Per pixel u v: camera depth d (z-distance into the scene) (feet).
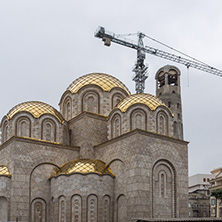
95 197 136.05
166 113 157.28
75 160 149.07
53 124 158.92
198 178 375.86
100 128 163.53
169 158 145.69
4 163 148.77
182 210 143.64
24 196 138.41
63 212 134.82
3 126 163.22
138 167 134.51
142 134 139.33
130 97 159.53
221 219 115.75
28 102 164.35
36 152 146.51
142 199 131.95
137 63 350.43
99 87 172.14
